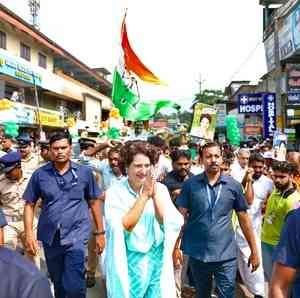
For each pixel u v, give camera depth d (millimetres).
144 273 3363
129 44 8906
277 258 2324
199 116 11164
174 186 5449
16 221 5500
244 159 7277
